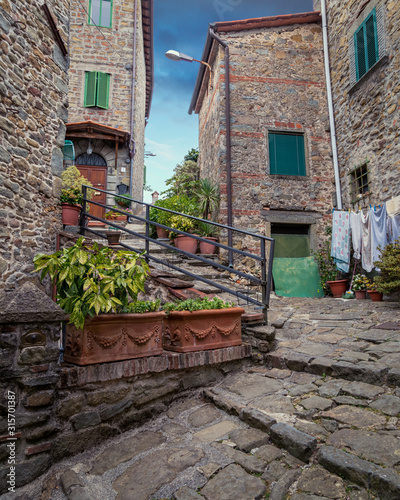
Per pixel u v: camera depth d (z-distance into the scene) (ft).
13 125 14.51
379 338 10.33
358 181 23.68
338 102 26.03
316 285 24.34
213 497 5.23
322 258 25.31
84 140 32.37
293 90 27.48
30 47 15.72
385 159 20.45
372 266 19.95
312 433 6.38
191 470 5.92
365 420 6.46
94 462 6.52
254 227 25.52
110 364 7.43
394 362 8.29
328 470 5.55
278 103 27.14
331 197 26.76
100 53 34.68
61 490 5.82
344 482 5.23
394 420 6.31
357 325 12.25
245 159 26.11
